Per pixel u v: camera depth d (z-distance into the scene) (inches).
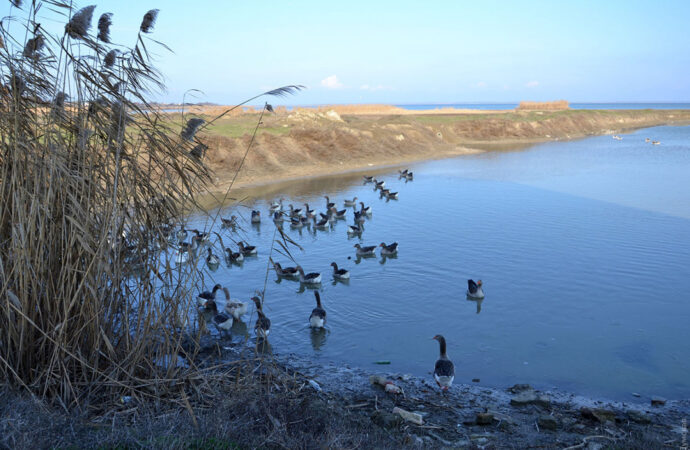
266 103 381.1
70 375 403.5
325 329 771.4
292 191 2095.2
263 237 1387.8
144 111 388.8
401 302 887.7
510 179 2354.8
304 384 555.2
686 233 1321.4
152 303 433.4
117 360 419.2
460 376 627.5
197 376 445.4
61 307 394.3
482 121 4643.2
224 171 2241.6
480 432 483.8
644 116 6737.2
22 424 323.9
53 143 369.1
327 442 369.4
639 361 665.0
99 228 388.5
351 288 965.2
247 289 970.7
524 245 1237.7
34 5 357.4
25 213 360.5
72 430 330.6
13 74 353.7
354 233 1408.7
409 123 3939.5
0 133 364.8
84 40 366.3
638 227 1395.2
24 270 363.6
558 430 490.9
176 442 330.6
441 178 2436.0
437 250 1218.0
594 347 706.2
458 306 863.1
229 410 400.2
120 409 389.1
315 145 2896.2
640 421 513.0
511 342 724.7
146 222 410.0
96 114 377.1
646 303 866.8
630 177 2316.7
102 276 396.8
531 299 890.7
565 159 3112.7
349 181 2365.9
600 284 960.9
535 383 610.5
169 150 402.6
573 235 1322.6
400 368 647.8
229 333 747.4
